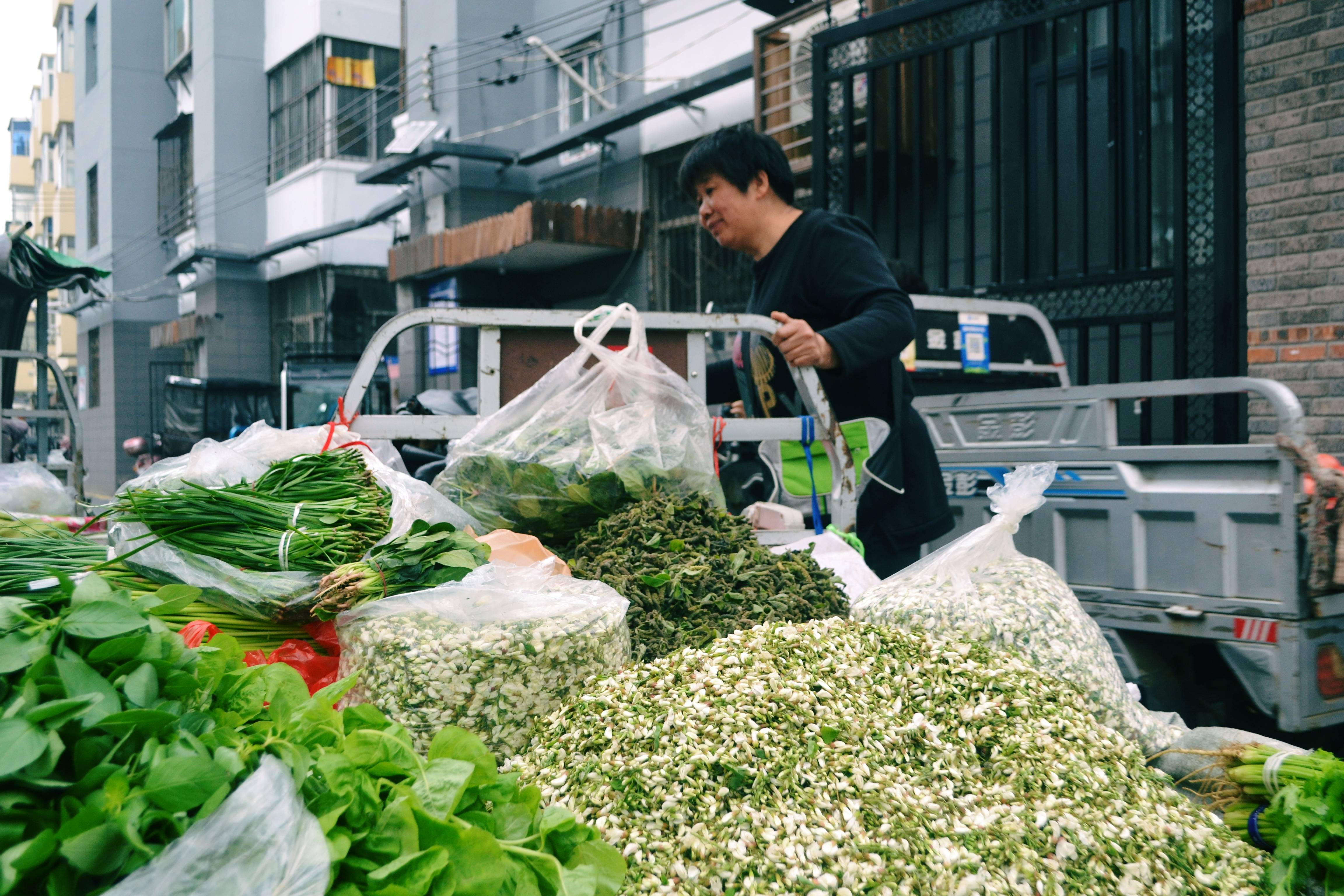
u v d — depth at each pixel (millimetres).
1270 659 2926
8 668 1026
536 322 2533
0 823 916
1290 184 4879
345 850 1030
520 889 1139
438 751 1290
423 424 2465
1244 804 1740
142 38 25250
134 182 25203
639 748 1502
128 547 1785
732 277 11719
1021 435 3932
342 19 19625
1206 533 3102
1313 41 4793
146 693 1081
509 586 1711
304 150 20281
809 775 1471
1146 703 3295
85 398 27016
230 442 2209
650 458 2309
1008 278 7422
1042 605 2053
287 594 1721
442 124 14703
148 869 900
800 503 2779
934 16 6102
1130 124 6539
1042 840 1446
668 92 11531
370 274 19641
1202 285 5461
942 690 1715
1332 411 4754
